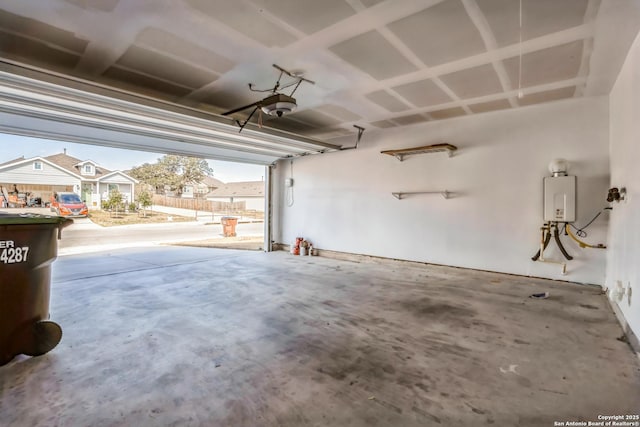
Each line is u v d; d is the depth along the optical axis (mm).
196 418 1623
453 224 5363
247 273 5234
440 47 2916
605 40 2760
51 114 3670
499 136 4895
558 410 1695
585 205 4234
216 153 6168
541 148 4547
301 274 5164
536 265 4633
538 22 2504
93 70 3400
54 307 3443
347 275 5086
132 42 2824
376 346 2502
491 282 4578
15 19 2459
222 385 1936
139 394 1832
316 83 3785
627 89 3066
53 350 2393
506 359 2283
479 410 1699
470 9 2344
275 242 8016
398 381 1989
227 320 3074
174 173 18438
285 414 1663
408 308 3443
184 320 3066
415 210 5777
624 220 3035
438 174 5500
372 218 6340
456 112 4980
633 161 2756
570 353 2373
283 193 7938
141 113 3695
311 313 3281
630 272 2703
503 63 3250
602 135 4121
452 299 3775
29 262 2230
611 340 2602
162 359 2271
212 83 3773
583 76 3539
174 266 5801
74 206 10336
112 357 2293
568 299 3730
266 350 2424
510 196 4812
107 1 2242
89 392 1846
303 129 6145
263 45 2891
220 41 2818
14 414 1633
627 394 1836
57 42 2814
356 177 6562
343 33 2689
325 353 2379
